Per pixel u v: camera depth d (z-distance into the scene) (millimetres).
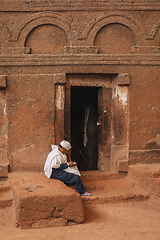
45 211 4344
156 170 5723
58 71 5949
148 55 6164
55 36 5992
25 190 4578
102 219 4633
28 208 4281
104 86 6387
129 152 6172
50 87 5910
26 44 5934
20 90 5855
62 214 4398
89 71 6031
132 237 3973
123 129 6215
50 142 5957
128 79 6090
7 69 5828
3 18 5828
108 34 6129
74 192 4555
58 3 5914
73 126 8742
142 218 4699
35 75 5871
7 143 5871
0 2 5785
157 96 6262
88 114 7750
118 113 6184
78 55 5965
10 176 5586
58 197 4402
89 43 6035
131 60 6117
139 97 6203
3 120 5891
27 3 5844
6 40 5848
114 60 6066
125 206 5152
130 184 5871
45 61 5906
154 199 5348
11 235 4004
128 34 6188
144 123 6238
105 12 6043
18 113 5867
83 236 3990
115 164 6238
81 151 8125
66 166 5191
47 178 5297
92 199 5141
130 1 6078
